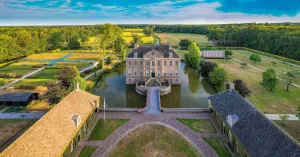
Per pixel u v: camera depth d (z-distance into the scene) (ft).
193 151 116.67
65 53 494.59
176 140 127.34
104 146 121.49
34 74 291.58
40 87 232.73
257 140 98.78
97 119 154.61
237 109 130.11
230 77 266.98
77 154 114.11
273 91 214.48
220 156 112.27
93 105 150.30
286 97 198.08
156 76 250.37
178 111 166.61
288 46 387.55
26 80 260.42
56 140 100.73
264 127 102.37
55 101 165.68
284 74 275.80
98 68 321.93
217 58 405.18
